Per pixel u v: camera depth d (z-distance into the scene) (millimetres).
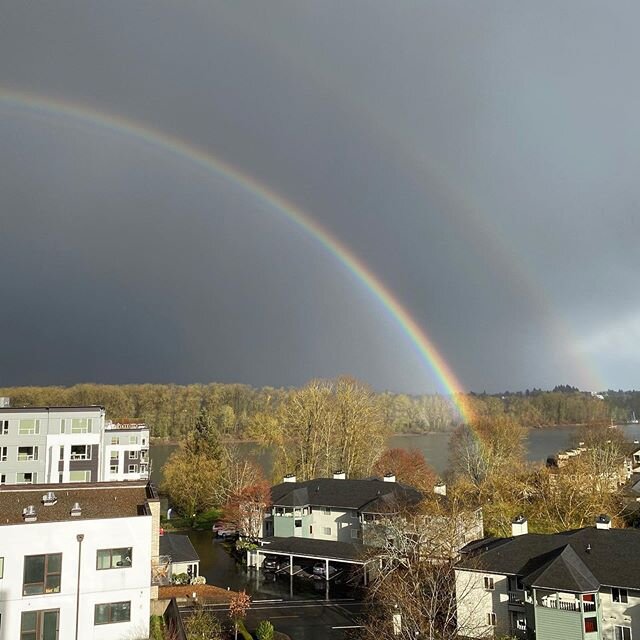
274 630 44312
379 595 44969
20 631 33281
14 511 38062
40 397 189125
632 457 119000
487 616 43062
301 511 67000
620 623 38969
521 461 103625
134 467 91062
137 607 35531
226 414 175875
